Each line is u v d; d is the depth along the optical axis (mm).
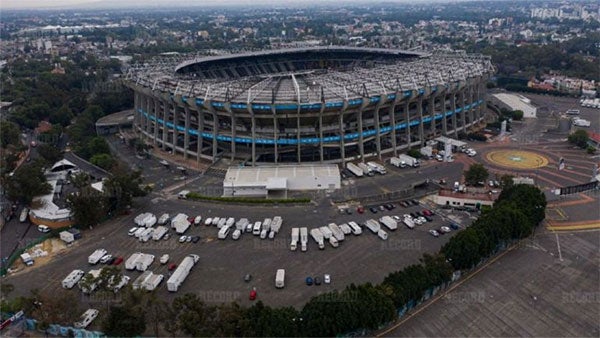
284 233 129875
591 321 94562
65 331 91438
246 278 108438
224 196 153750
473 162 184000
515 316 96062
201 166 186000
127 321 85938
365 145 199125
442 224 133000
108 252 122125
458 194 145375
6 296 103812
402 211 141875
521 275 109188
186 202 151250
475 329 92438
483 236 109875
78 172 167625
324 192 156500
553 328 92812
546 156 190375
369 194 154250
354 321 86562
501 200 132250
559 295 102438
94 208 132750
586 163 181375
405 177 169250
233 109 175500
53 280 111188
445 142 196250
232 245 124125
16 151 198375
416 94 188875
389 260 115438
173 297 102562
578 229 130250
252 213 142250
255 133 182500
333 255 118375
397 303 92500
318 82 194625
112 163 179875
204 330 83625
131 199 144750
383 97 179000
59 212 139250
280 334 84062
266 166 171500
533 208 125750
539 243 123000
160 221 136250
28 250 124438
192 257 114812
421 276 97562
